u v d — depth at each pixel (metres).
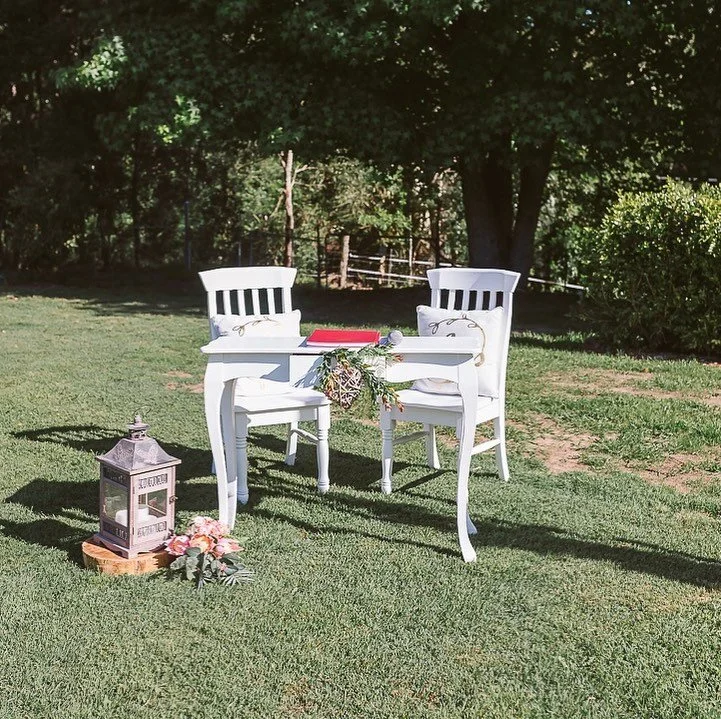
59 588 3.57
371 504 4.71
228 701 2.77
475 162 12.69
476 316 4.94
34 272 18.33
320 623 3.30
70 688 2.84
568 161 14.58
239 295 5.18
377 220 20.95
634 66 12.61
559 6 10.97
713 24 11.96
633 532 4.30
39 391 7.36
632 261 9.30
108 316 12.53
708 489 5.02
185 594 3.54
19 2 17.31
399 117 12.29
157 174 20.38
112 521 3.86
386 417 4.83
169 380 7.95
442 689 2.85
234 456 4.32
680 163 13.65
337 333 4.32
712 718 2.68
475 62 12.27
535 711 2.73
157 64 12.73
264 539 4.17
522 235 14.04
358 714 2.71
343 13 11.80
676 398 7.19
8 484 4.89
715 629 3.27
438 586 3.64
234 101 12.25
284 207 22.11
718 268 8.76
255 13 12.95
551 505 4.70
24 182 17.73
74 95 17.83
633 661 3.03
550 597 3.54
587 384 7.74
